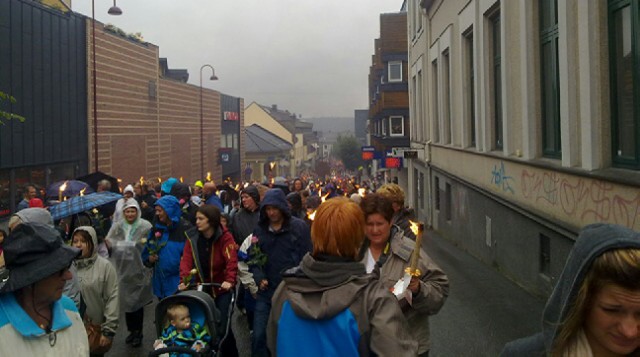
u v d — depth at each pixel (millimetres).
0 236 6285
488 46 12000
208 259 5883
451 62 15969
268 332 2771
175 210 6672
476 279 10500
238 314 8523
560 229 7719
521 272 9711
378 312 2514
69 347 2668
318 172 76625
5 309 2490
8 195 19203
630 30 6215
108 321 5191
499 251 11258
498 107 11773
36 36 20984
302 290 2615
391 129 36094
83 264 5180
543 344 1888
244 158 61875
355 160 95000
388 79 36094
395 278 3547
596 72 6812
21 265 2514
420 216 25656
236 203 11992
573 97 7453
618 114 6609
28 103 20391
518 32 9820
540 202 8734
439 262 12773
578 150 7441
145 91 32656
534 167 8977
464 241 15023
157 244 6559
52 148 22156
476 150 12969
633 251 1598
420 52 23797
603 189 6531
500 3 10547
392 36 35906
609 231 1664
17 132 19656
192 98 43094
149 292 7012
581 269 1650
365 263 3725
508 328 7215
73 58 24000
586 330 1733
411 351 2480
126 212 6977
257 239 5590
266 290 5590
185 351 4523
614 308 1616
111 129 27859
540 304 8352
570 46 7438
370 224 3609
